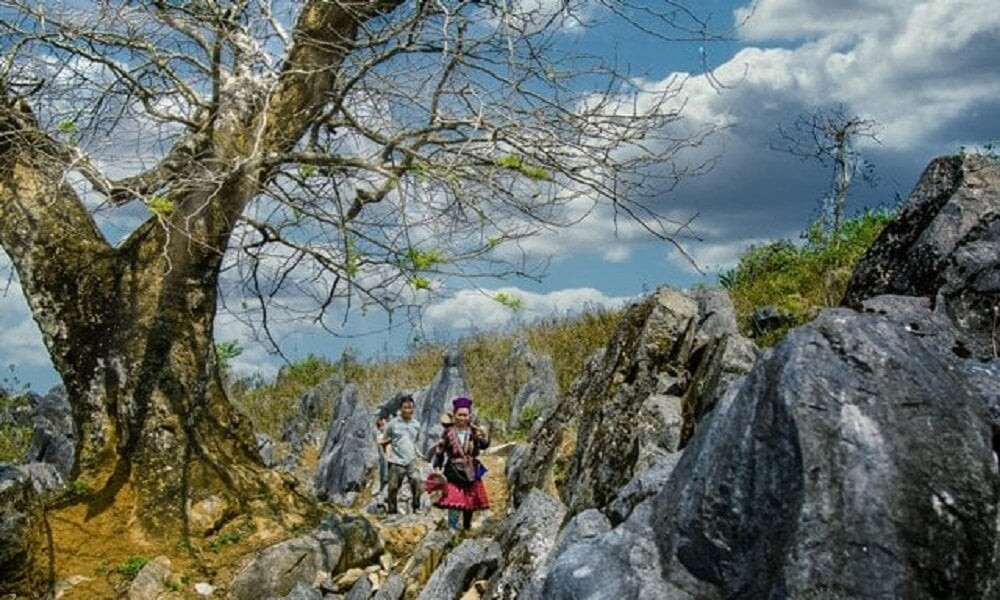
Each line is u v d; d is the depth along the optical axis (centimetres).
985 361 431
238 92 1100
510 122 951
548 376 2053
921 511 354
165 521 1067
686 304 1038
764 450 378
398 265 955
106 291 1131
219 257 1130
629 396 988
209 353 1152
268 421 2611
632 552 408
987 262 625
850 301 716
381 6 1098
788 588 354
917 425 366
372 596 973
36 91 1045
